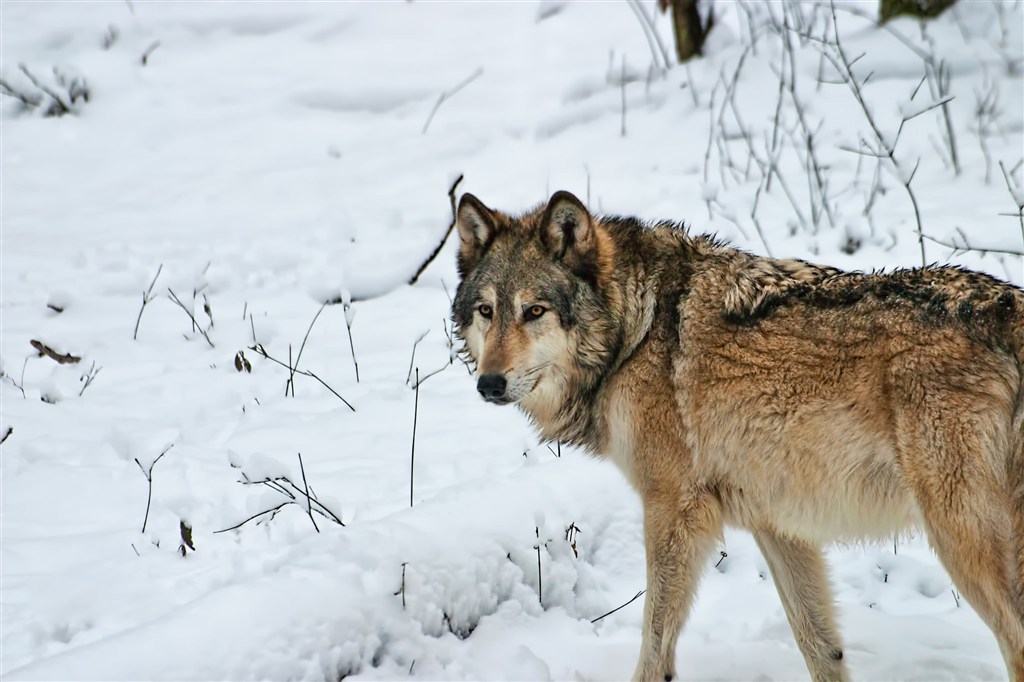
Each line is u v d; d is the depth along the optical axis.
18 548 9.46
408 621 8.29
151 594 8.76
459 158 21.17
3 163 22.06
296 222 18.95
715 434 8.41
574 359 9.09
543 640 8.91
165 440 11.83
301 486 10.73
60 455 11.63
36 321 15.71
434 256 16.89
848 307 8.06
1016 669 7.29
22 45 25.95
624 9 27.42
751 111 21.02
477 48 25.91
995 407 7.43
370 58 25.78
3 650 7.93
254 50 26.47
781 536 8.62
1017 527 7.37
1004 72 20.56
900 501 7.87
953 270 8.00
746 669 8.70
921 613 9.61
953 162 17.84
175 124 23.36
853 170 18.58
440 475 11.17
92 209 20.06
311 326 14.66
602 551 10.34
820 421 7.99
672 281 8.86
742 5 23.20
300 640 7.56
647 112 21.92
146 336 15.28
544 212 8.98
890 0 22.80
